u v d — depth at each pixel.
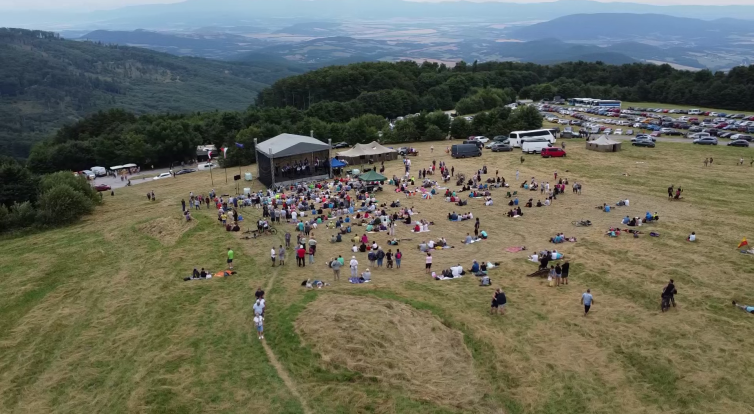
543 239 42.06
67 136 136.50
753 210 48.84
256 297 30.19
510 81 197.62
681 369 23.45
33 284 35.44
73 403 21.73
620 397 21.77
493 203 53.84
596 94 175.00
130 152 109.62
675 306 29.38
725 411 20.70
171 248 42.38
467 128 110.81
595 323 27.77
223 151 97.50
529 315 28.77
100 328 28.27
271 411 20.66
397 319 26.97
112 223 53.53
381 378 22.38
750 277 33.00
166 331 27.50
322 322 26.69
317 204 54.25
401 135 109.06
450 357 24.09
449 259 37.88
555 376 23.19
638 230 43.44
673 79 175.88
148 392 22.05
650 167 71.12
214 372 23.34
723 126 107.12
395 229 45.56
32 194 59.78
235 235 45.12
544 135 92.25
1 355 25.81
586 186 60.91
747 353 24.53
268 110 139.00
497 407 21.14
